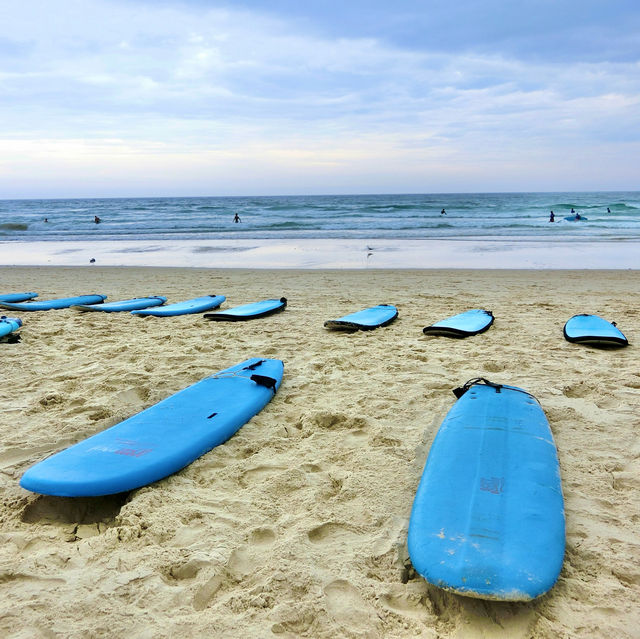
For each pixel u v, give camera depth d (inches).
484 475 108.4
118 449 126.6
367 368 200.8
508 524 92.3
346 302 347.9
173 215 1599.4
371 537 99.2
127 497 117.0
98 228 1138.0
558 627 76.5
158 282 449.1
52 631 76.5
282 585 85.7
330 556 93.6
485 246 690.8
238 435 145.1
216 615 80.1
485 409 142.1
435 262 557.3
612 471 121.3
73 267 552.1
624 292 368.5
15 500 114.0
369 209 1758.1
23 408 163.6
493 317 281.7
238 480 121.9
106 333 260.5
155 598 83.4
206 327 274.2
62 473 113.8
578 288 388.2
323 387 181.3
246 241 816.9
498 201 2518.5
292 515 106.4
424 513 96.7
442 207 1829.5
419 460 128.8
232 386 171.0
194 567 91.0
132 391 178.4
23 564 91.7
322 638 76.0
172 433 136.3
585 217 1211.9
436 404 163.8
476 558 83.3
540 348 226.5
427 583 87.5
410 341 240.4
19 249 761.0
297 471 123.7
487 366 200.5
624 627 76.3
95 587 85.7
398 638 75.9
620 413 153.9
